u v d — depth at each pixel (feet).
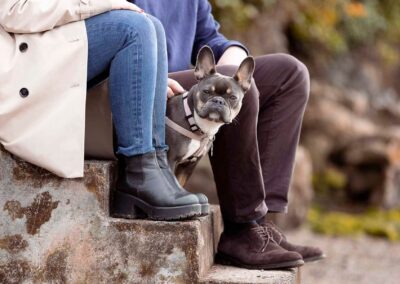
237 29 34.01
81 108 11.05
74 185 11.39
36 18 10.96
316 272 24.09
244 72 11.72
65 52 11.01
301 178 32.01
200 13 14.32
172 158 11.88
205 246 11.73
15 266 11.52
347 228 32.53
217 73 11.94
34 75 10.94
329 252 27.63
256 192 12.28
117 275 11.27
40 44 11.02
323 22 41.09
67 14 11.04
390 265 25.72
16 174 11.49
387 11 46.24
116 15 11.18
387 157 36.73
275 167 12.93
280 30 38.42
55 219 11.44
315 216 34.01
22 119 11.02
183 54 13.70
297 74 12.87
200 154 12.17
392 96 46.68
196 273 11.09
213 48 14.19
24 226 11.50
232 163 12.20
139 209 11.40
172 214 11.10
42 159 11.02
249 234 12.37
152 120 11.35
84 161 11.58
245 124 12.01
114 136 11.76
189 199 11.14
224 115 11.23
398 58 47.75
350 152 37.81
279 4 37.99
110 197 11.48
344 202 37.40
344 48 42.57
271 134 12.92
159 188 11.16
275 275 11.66
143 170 11.23
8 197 11.53
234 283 11.19
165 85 11.53
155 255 11.17
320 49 42.24
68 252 11.40
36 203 11.47
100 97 11.73
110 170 11.47
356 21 44.16
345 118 39.24
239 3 33.88
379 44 46.24
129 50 11.09
